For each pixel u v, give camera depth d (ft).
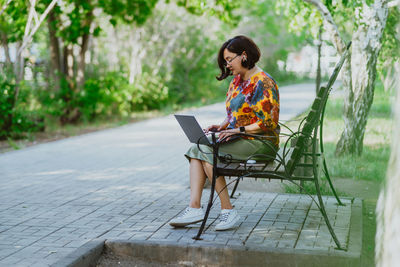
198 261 12.54
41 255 12.56
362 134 24.73
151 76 65.26
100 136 40.04
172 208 16.99
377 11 24.31
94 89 49.73
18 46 40.45
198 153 14.32
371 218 15.97
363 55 24.47
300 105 56.70
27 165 27.04
